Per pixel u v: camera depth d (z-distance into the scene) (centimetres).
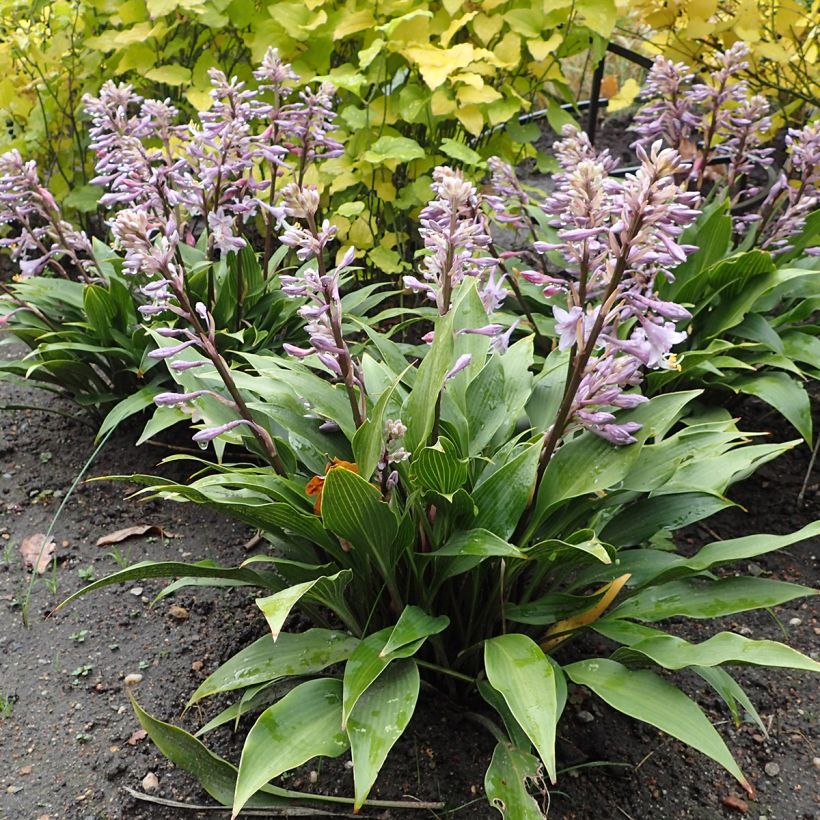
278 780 101
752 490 138
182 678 112
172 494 100
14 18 184
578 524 106
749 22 156
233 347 138
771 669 115
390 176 172
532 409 108
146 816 99
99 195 179
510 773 93
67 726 108
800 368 146
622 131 264
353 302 144
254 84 175
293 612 118
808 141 135
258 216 162
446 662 103
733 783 103
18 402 159
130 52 169
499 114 155
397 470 101
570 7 158
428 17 153
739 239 157
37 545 130
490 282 108
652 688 92
